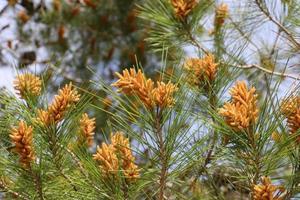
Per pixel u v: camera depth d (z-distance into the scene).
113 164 1.11
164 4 1.51
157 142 1.09
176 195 1.20
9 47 2.90
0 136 1.16
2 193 1.15
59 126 1.14
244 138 1.06
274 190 1.05
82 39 3.07
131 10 3.01
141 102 1.08
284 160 1.09
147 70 2.91
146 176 1.12
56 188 1.15
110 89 1.08
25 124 1.11
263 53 1.63
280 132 1.07
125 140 1.12
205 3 1.50
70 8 3.11
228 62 1.21
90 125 1.21
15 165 1.13
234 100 1.07
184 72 1.21
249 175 1.09
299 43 1.58
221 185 1.24
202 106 1.13
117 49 2.98
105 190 1.12
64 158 1.16
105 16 3.04
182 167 1.11
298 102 1.07
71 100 1.15
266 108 1.06
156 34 1.58
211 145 1.14
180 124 1.09
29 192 1.14
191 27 1.49
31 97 1.17
